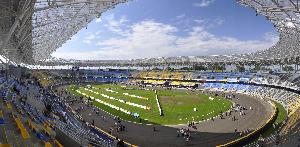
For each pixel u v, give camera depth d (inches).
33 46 2792.8
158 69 7047.2
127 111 2974.9
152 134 2133.4
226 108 3043.8
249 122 2396.7
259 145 1800.0
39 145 918.4
